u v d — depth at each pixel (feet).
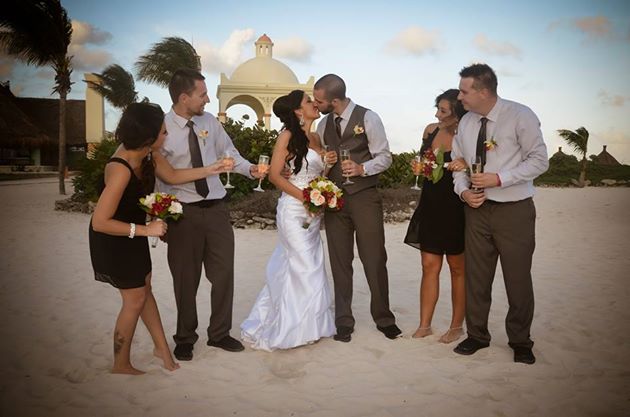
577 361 13.10
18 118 129.90
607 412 10.55
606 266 24.62
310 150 14.84
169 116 13.60
